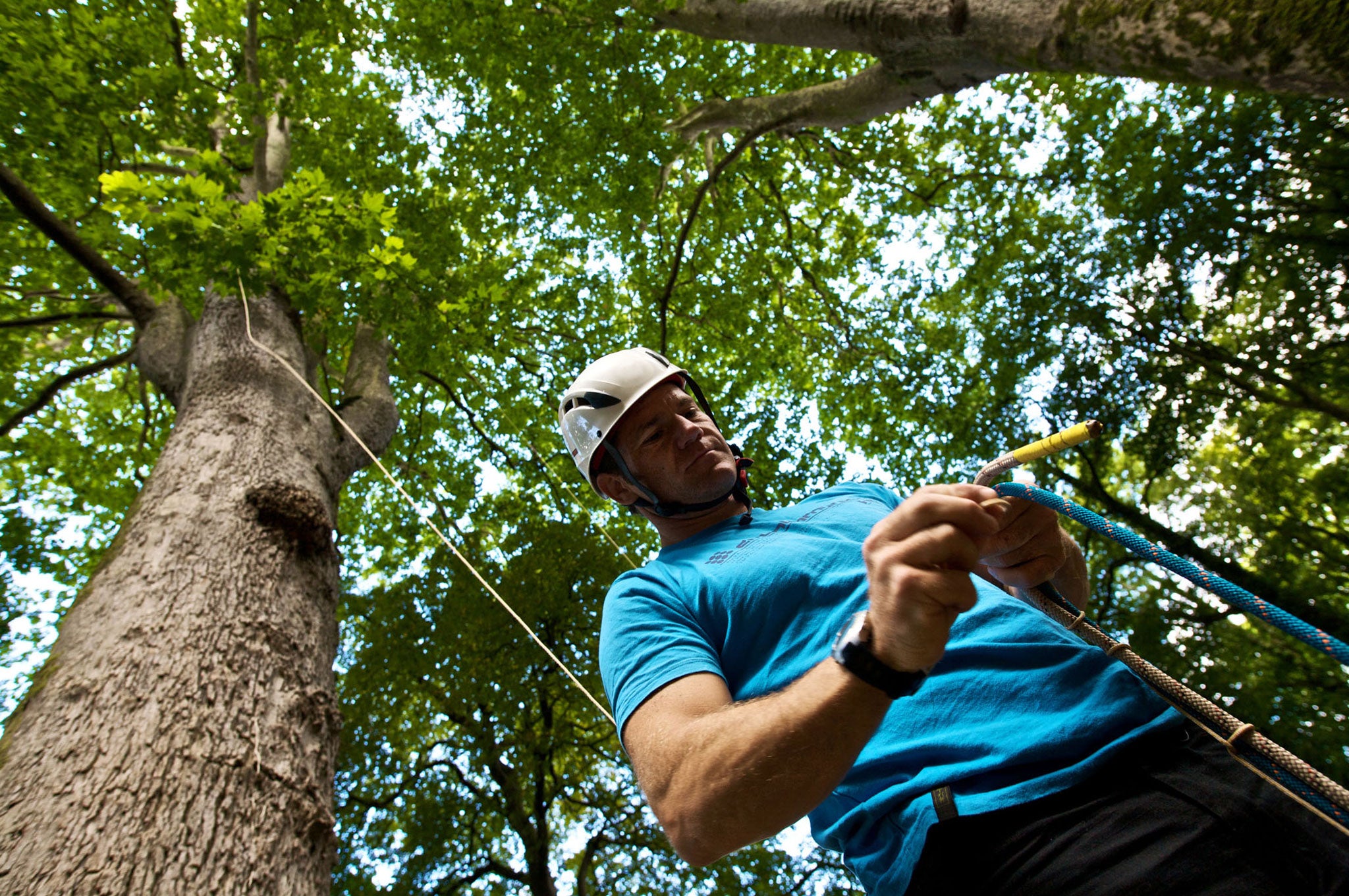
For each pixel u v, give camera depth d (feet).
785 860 34.17
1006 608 4.86
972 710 4.33
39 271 26.96
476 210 29.94
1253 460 34.37
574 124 31.55
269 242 16.02
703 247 37.68
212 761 7.66
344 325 25.82
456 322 21.63
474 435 36.63
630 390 8.11
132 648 8.59
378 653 33.04
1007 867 3.76
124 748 7.35
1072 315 33.83
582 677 34.45
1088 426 3.99
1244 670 29.84
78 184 21.27
